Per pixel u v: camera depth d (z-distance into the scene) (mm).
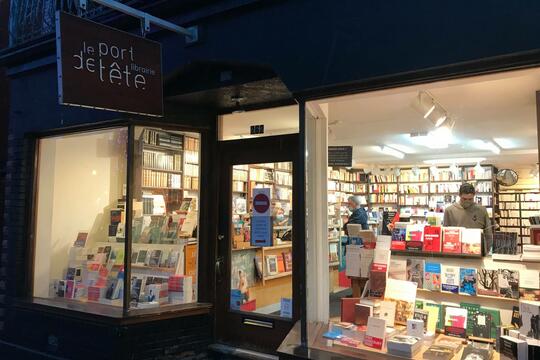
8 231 5172
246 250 4508
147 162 4504
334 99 3240
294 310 4164
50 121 4945
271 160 4430
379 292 3453
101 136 4703
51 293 4934
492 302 3234
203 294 4574
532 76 3854
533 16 2445
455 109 5379
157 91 3652
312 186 3670
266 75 3822
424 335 3088
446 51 2701
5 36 6562
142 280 4418
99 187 4703
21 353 4762
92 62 3252
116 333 4008
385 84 2941
